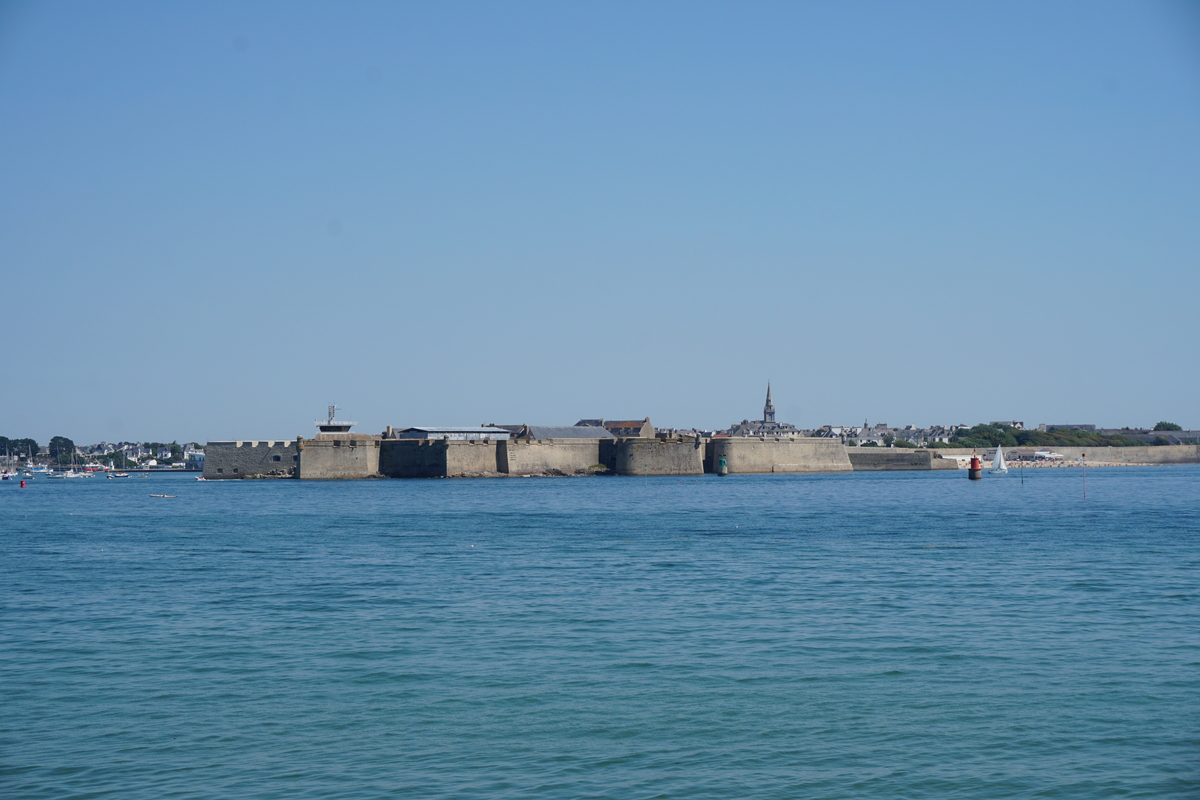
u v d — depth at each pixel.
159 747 27.58
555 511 115.19
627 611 45.25
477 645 38.50
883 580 54.41
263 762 26.53
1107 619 42.66
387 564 62.75
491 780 25.33
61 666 35.50
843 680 33.41
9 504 145.00
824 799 24.28
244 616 44.41
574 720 29.66
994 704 30.77
